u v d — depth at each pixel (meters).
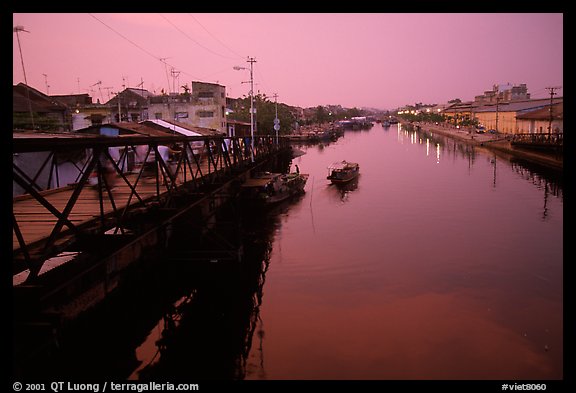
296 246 22.97
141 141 10.35
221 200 28.73
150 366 12.45
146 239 15.84
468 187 38.91
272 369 12.20
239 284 17.95
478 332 13.92
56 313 6.61
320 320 14.92
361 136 123.56
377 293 16.95
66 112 46.97
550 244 22.47
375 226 26.67
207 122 53.66
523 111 76.44
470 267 19.50
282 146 58.38
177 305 16.39
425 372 11.95
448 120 140.62
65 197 14.68
